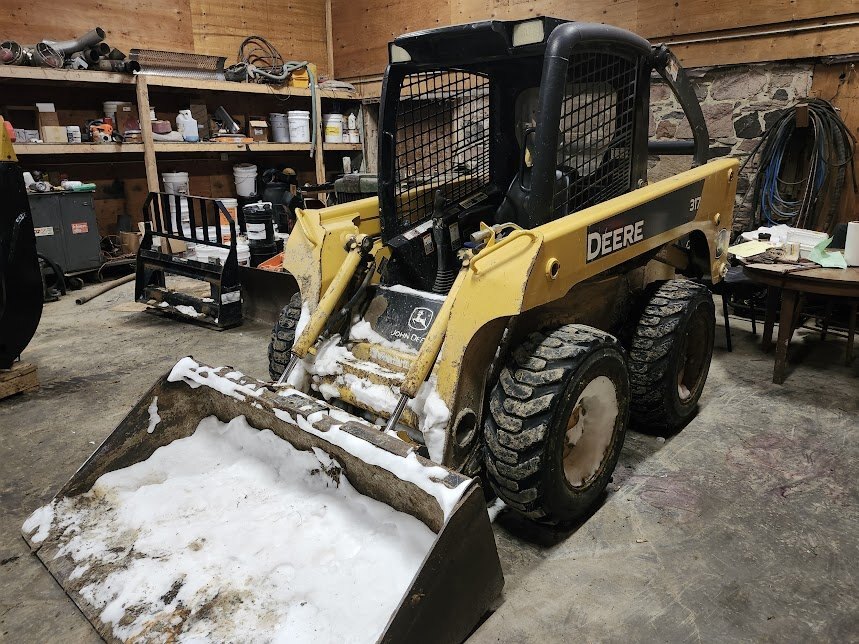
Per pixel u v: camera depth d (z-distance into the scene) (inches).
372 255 91.7
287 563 65.5
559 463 70.8
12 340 119.3
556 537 76.9
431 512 61.2
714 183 104.4
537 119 75.2
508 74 96.2
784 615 63.8
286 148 265.7
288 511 72.1
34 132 206.5
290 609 60.4
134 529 72.2
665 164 193.3
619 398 80.6
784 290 117.3
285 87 260.8
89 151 208.7
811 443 98.7
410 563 62.6
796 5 161.6
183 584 64.0
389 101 92.4
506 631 62.2
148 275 182.9
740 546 74.6
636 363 96.1
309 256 91.7
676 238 96.6
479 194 101.0
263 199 247.1
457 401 70.2
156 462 82.0
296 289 156.6
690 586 68.1
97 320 175.0
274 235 188.9
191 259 171.0
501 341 74.8
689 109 104.9
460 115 101.1
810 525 78.3
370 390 78.5
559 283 72.2
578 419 76.1
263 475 78.2
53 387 127.4
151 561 67.2
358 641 56.2
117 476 80.0
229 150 245.6
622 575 69.9
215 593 62.6
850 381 122.4
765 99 172.4
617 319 99.3
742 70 174.7
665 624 62.8
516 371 72.0
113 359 143.6
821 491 85.6
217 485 77.7
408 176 100.1
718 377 126.1
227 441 83.0
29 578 70.8
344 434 65.4
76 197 204.8
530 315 77.4
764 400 114.7
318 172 277.7
